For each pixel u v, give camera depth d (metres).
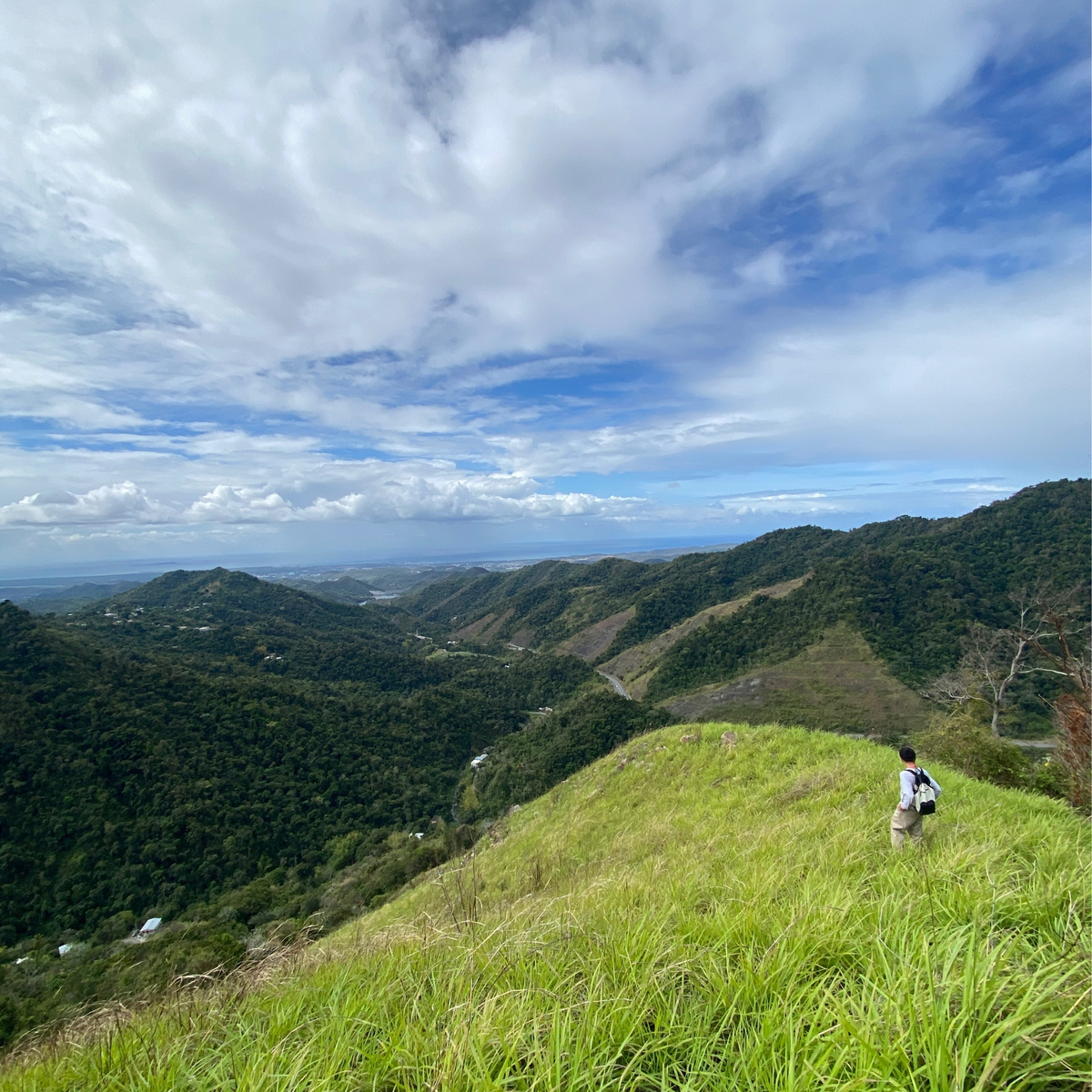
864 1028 2.11
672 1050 2.42
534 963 3.21
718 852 7.40
